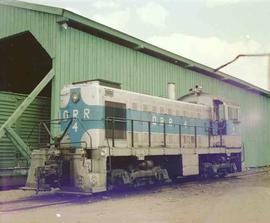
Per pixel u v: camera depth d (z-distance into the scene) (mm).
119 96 14273
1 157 15789
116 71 19141
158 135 15922
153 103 15977
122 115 14266
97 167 12586
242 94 31156
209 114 19625
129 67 19969
